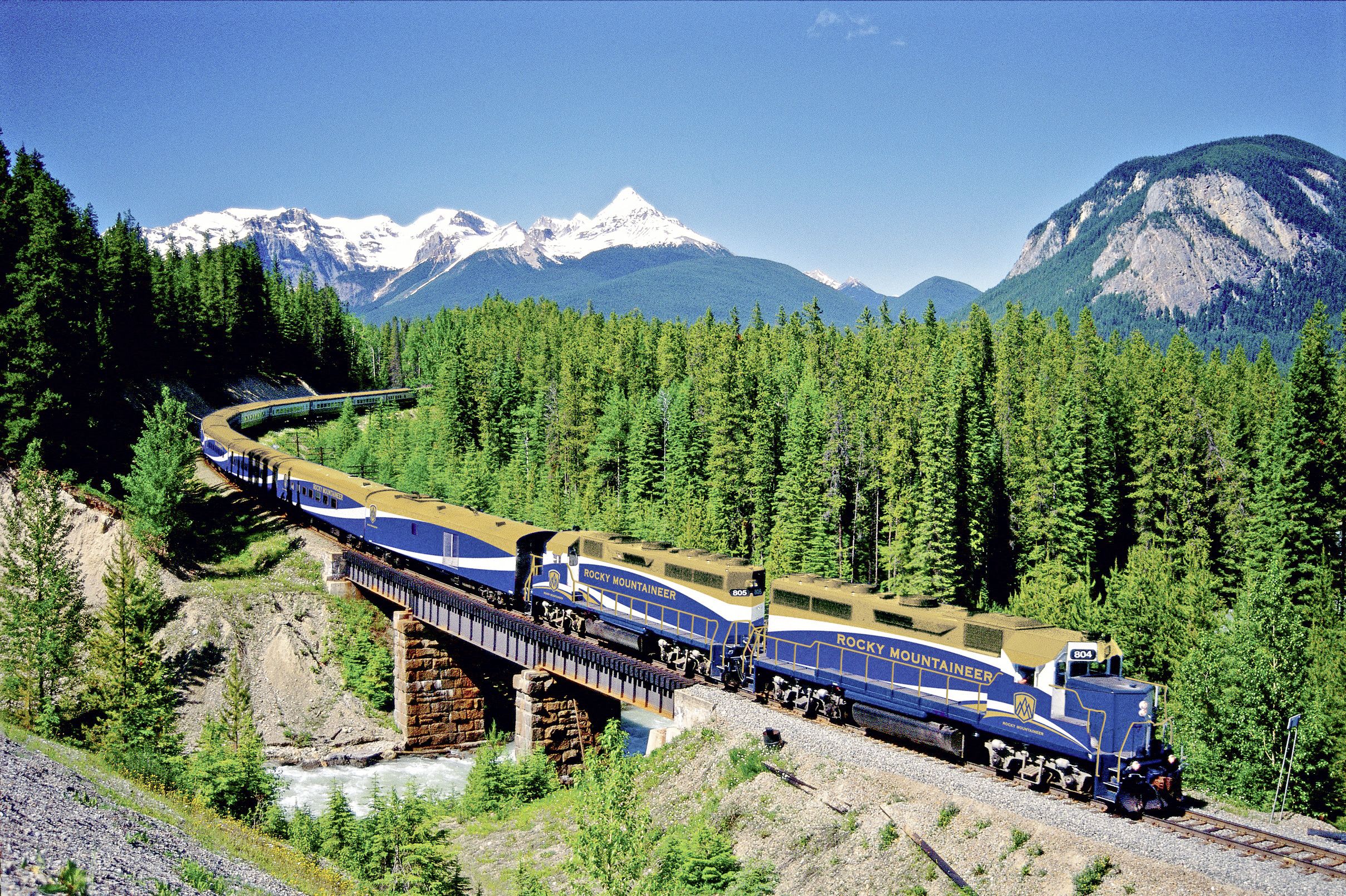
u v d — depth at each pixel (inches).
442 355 5880.9
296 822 1337.4
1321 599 2354.8
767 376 4025.6
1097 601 2333.9
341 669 2321.6
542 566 1891.0
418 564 2358.5
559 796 1603.1
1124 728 1004.6
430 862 1227.9
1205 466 3211.1
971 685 1152.8
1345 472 2817.4
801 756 1227.2
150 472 2487.7
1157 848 895.1
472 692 2276.1
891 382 4121.6
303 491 2751.0
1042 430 3334.2
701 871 1067.3
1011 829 974.4
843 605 1322.6
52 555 1903.3
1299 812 1286.9
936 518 2701.8
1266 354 4195.4
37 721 1690.5
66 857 767.1
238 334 5216.5
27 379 2640.3
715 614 1494.8
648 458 3745.1
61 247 2878.9
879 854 1028.5
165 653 2203.5
